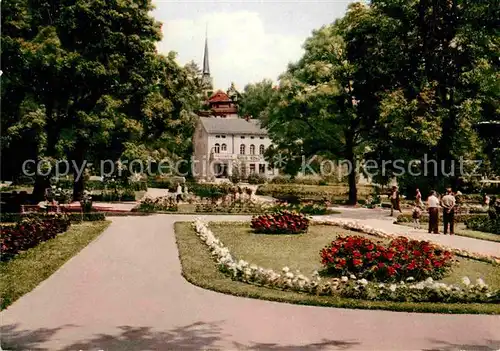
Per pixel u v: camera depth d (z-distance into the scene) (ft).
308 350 24.38
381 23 110.11
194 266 44.27
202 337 26.23
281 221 70.23
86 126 92.63
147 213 100.12
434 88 106.63
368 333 27.12
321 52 124.16
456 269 45.29
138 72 99.86
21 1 90.68
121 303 32.94
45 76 89.25
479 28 100.99
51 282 39.01
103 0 92.27
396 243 42.37
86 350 24.20
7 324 28.40
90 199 101.30
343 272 40.57
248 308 31.96
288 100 122.01
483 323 29.14
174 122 110.73
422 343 25.57
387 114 106.93
